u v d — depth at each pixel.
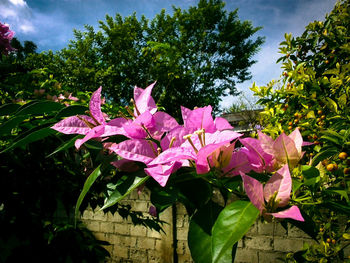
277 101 2.38
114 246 3.88
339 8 2.24
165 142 0.57
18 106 0.73
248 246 3.15
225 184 0.57
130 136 0.59
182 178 0.53
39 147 1.29
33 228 1.93
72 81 11.27
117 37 12.87
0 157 1.52
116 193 0.50
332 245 1.95
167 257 3.54
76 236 2.36
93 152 0.66
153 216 2.55
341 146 1.19
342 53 2.14
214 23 14.68
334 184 1.17
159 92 13.15
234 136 0.49
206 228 0.46
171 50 11.69
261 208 0.44
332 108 1.53
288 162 0.56
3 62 2.00
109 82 12.83
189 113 0.61
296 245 2.96
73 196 1.72
